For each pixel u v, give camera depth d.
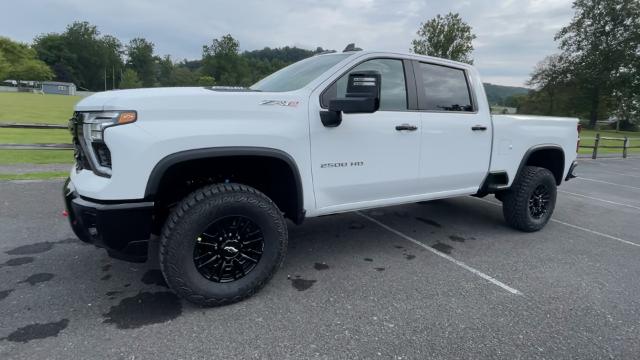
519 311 2.87
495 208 5.93
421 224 5.01
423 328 2.60
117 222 2.41
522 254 4.04
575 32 48.91
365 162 3.30
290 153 2.88
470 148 4.03
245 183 3.25
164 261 2.57
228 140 2.61
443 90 3.91
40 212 4.78
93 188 2.43
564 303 3.01
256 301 2.89
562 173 5.06
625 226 5.38
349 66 3.25
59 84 82.19
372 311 2.79
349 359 2.26
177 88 2.80
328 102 3.09
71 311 2.66
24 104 35.78
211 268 2.78
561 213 6.04
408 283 3.27
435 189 3.91
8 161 8.04
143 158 2.38
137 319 2.59
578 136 5.15
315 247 4.08
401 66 3.60
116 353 2.24
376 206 3.54
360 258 3.80
